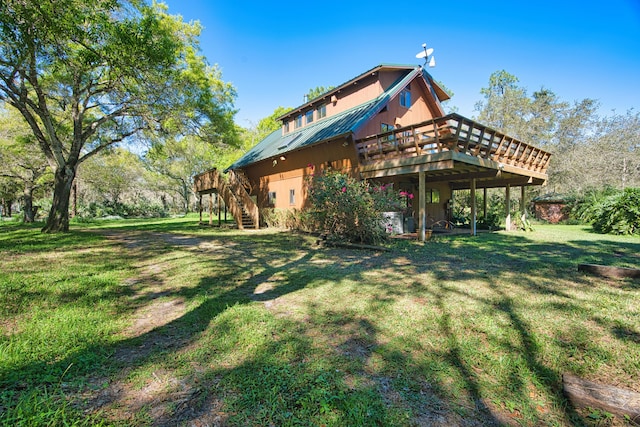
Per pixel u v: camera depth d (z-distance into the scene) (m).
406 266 6.03
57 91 12.51
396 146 9.96
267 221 16.62
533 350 2.63
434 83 14.71
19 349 2.51
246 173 19.17
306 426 1.77
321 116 15.91
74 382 2.14
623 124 23.44
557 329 3.01
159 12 12.18
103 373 2.29
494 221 16.36
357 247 8.33
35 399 1.86
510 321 3.21
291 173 15.17
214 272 5.64
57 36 6.61
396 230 11.91
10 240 9.91
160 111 11.67
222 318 3.36
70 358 2.44
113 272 5.52
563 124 26.16
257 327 3.12
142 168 33.41
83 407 1.90
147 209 35.09
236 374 2.28
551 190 25.45
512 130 25.78
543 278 4.95
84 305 3.72
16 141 16.34
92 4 7.16
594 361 2.46
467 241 9.70
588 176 21.16
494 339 2.82
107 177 26.66
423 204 9.52
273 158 15.59
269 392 2.07
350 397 2.01
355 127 10.81
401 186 13.16
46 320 3.19
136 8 9.86
